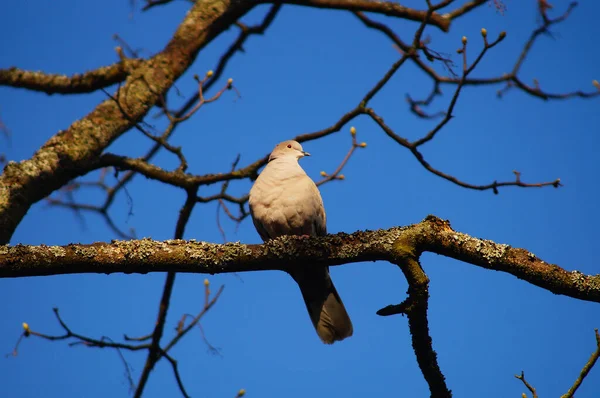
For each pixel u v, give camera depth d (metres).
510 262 6.90
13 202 10.45
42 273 7.06
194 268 7.29
